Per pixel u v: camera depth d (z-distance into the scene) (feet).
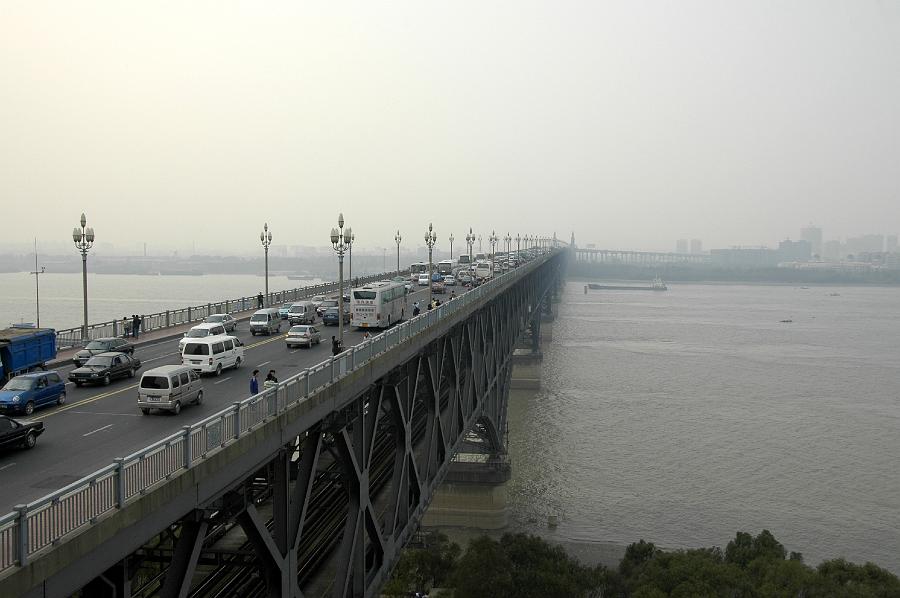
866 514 253.44
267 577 81.41
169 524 60.64
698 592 169.17
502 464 251.80
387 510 123.13
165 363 152.46
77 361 144.66
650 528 244.63
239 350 146.20
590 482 284.20
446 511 250.98
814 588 170.81
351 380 100.37
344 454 100.94
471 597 179.32
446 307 159.02
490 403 249.55
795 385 455.63
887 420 369.91
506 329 313.73
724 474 291.38
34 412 102.06
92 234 179.63
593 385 450.71
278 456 83.15
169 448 60.90
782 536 237.25
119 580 59.41
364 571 103.40
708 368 512.63
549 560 192.75
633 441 333.21
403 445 126.31
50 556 48.11
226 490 69.31
